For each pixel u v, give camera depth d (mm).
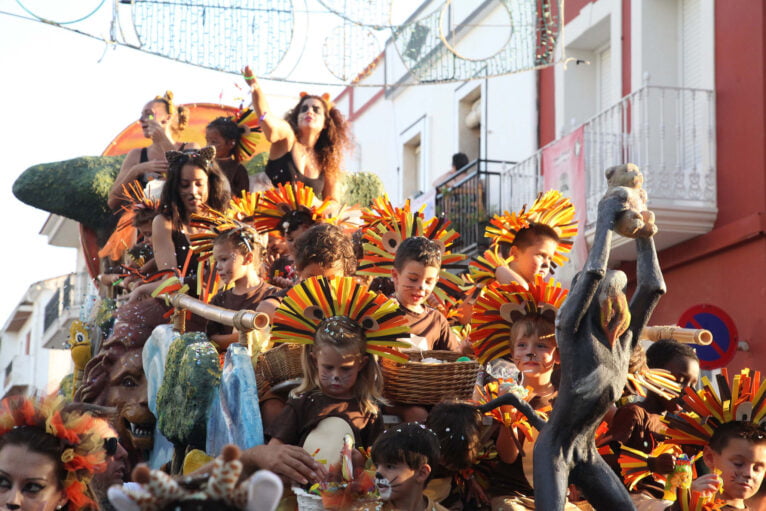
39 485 4383
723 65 16688
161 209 8523
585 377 4566
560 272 18422
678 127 17344
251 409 5734
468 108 24938
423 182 26422
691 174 16844
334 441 5586
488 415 5777
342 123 10461
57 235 19156
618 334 4609
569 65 20656
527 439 5766
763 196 15703
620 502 4648
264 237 8430
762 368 15555
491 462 5832
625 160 17469
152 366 7156
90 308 10539
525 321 6145
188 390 6137
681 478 5969
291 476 5293
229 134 10156
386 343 5777
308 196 8484
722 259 16516
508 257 7898
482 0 21344
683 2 18203
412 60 8430
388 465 5176
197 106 13984
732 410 5980
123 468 5539
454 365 6059
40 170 12664
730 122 16469
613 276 4609
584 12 20094
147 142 13898
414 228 7641
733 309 16234
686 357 7152
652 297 4715
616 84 18984
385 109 28688
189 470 6039
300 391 5809
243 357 6008
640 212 4637
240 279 7273
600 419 4672
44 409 4504
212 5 7578
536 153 19781
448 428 5590
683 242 17250
